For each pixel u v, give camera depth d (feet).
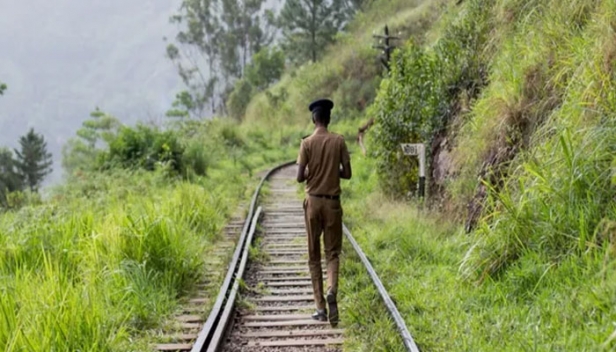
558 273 16.72
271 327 18.84
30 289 17.81
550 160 18.80
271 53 172.86
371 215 36.47
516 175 21.80
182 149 64.18
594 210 16.80
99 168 60.59
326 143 19.04
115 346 15.96
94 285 19.61
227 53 205.87
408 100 39.01
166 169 56.85
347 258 25.98
